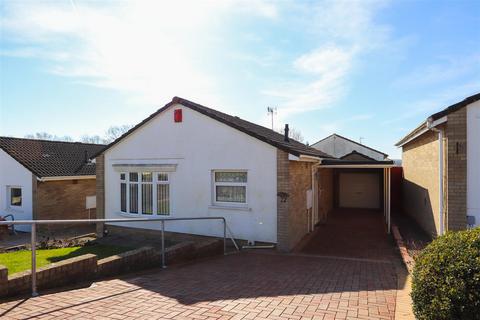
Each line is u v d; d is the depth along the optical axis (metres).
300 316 4.89
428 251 4.30
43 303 5.22
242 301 5.58
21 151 20.22
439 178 9.91
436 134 10.85
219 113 14.38
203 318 4.77
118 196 14.64
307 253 10.62
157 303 5.40
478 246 4.00
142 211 13.93
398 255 10.25
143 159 13.86
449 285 3.74
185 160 12.85
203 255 10.03
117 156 14.59
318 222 16.45
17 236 16.72
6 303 5.18
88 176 20.59
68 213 19.88
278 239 10.95
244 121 16.33
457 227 8.88
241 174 11.88
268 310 5.13
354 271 8.12
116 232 14.70
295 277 7.46
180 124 12.95
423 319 3.93
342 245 11.85
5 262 9.59
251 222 11.52
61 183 19.59
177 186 13.04
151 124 13.64
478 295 3.62
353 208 22.62
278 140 13.59
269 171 11.20
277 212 10.99
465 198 8.82
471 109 8.81
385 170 16.98
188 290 6.26
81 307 5.08
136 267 7.96
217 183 12.33
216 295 5.94
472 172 8.78
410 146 17.38
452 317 3.69
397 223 16.44
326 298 5.80
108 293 5.91
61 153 22.36
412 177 16.84
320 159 13.92
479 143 8.74
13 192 19.98
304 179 13.38
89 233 17.20
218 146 12.13
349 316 4.89
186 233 12.84
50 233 17.45
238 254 10.47
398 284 6.89
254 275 7.63
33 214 18.50
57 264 6.33
